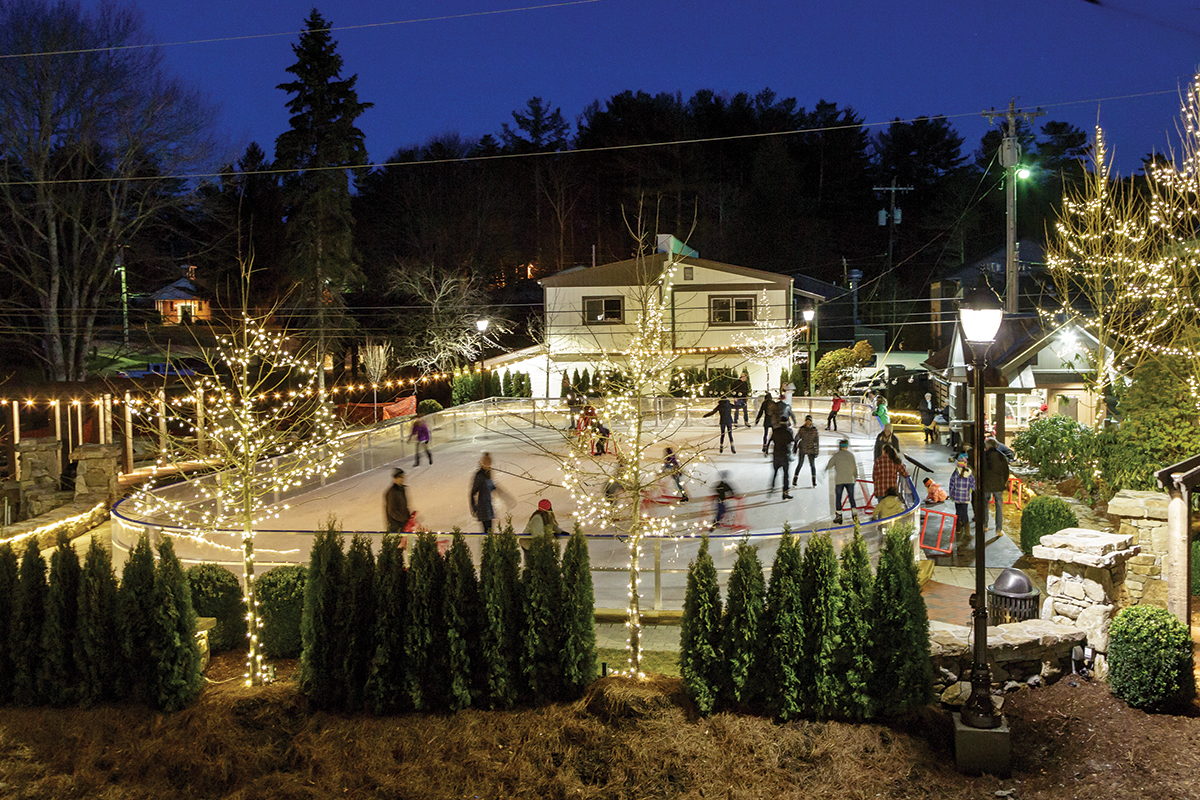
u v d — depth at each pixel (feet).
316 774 27.32
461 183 235.81
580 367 136.77
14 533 57.72
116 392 87.15
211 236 166.61
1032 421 78.48
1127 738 26.96
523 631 29.89
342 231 146.41
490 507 48.11
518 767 27.02
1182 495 31.96
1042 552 34.19
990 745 25.73
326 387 142.00
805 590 28.60
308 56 143.33
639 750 27.09
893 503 48.80
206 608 36.91
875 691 28.09
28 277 119.65
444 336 156.56
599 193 237.45
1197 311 62.18
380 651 29.40
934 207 230.27
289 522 61.46
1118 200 83.71
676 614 40.57
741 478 74.08
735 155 243.81
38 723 29.25
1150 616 28.96
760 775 26.02
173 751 28.14
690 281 136.05
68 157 116.47
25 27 109.91
